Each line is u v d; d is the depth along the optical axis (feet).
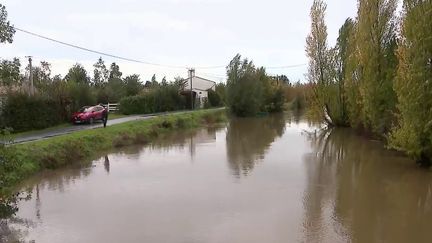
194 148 92.32
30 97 106.42
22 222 40.88
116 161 74.79
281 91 252.21
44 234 37.58
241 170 65.62
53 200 48.70
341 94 135.74
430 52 62.34
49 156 67.87
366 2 95.81
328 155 81.97
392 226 39.11
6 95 100.07
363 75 98.12
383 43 92.38
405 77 64.59
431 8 62.34
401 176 61.11
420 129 63.62
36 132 99.25
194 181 57.72
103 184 56.59
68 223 40.45
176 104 209.87
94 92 167.43
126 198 49.14
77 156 74.74
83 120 119.44
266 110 240.73
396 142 68.69
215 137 115.65
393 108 87.25
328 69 136.98
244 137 115.96
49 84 128.47
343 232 37.40
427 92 62.34
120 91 201.67
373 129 95.55
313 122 152.56
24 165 61.16
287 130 138.10
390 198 49.01
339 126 139.03
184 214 42.65
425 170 65.51
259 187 54.03
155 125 122.52
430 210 44.21
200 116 164.14
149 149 90.38
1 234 37.63
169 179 59.21
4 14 37.27
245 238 35.88
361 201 47.57
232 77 206.28
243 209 44.29
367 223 39.88
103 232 37.81
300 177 60.44
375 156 80.12
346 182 57.21
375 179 59.11
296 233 37.09
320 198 48.93
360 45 97.50
